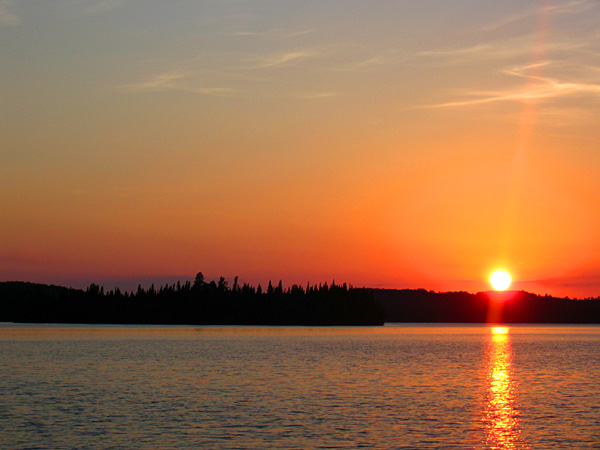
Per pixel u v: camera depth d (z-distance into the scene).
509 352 173.38
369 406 71.44
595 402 76.25
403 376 104.56
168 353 154.88
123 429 58.53
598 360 143.88
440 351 174.75
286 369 115.12
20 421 61.81
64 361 129.25
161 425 60.28
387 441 54.72
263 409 68.88
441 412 68.00
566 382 98.06
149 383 91.62
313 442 54.16
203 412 66.88
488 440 55.38
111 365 120.69
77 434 56.50
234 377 100.69
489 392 84.75
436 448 52.62
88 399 75.38
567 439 55.97
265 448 52.12
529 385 93.69
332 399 76.50
